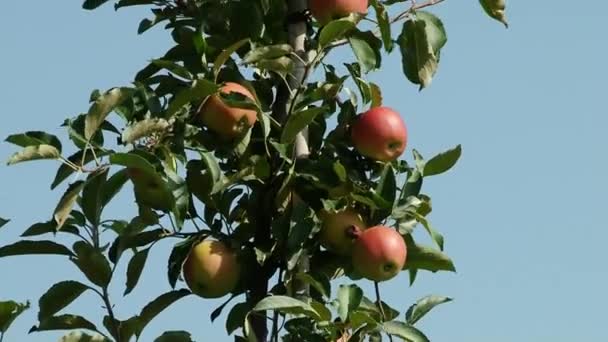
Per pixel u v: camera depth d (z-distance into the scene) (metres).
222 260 8.15
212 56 8.66
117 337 8.26
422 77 8.71
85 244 8.14
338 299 8.06
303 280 8.09
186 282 8.22
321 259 8.36
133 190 8.13
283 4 8.80
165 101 8.57
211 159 8.09
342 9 8.41
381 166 8.48
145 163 7.73
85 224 8.27
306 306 7.70
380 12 8.36
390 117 8.40
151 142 8.03
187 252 8.26
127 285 8.36
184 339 8.20
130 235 8.23
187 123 8.13
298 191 8.23
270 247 8.21
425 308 8.53
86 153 7.97
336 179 8.16
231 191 8.38
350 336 8.07
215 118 8.12
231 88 8.18
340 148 8.51
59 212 7.81
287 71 8.31
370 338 8.23
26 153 7.78
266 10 8.79
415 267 8.48
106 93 7.87
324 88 8.31
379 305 8.41
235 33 8.65
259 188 8.38
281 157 8.29
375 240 8.11
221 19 8.90
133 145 7.98
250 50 8.50
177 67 8.23
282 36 8.80
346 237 8.20
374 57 8.41
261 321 8.22
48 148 7.82
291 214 8.14
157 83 8.73
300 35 8.58
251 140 8.38
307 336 8.07
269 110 8.54
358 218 8.29
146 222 8.22
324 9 8.42
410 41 8.70
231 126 8.15
